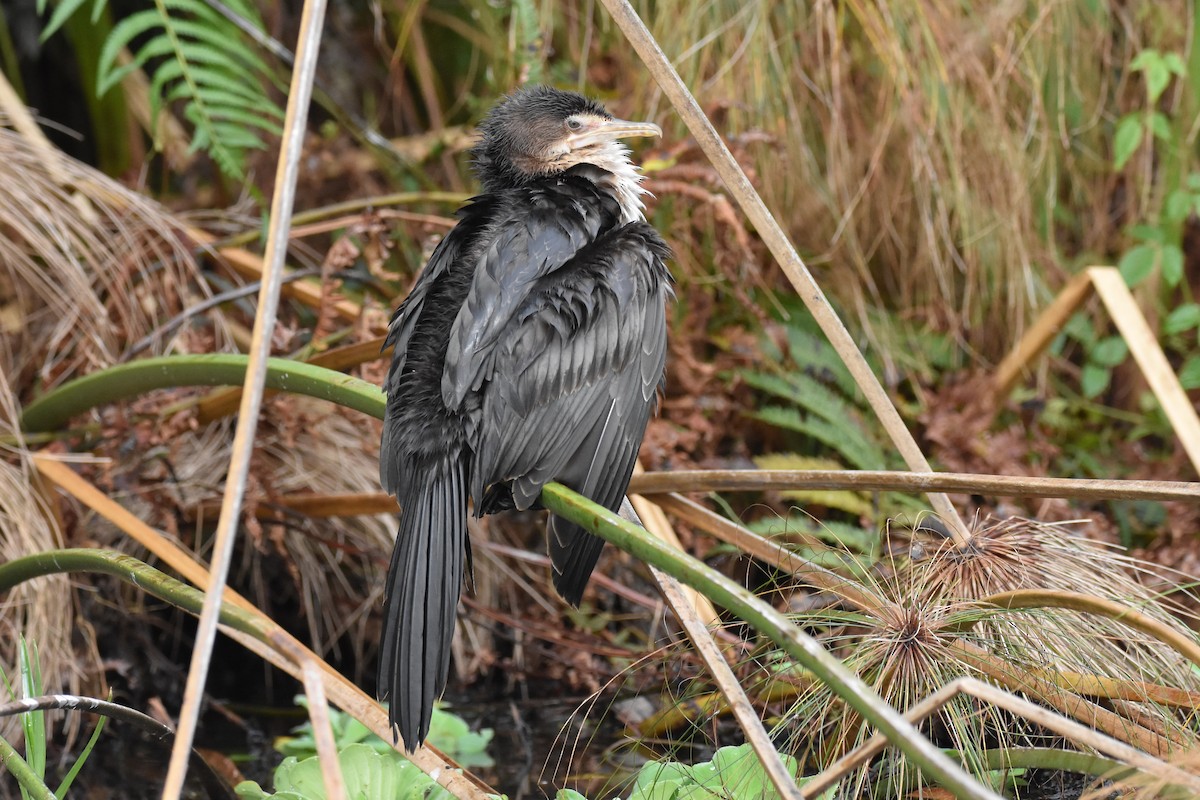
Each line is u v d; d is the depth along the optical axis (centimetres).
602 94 947
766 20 866
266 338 398
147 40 1091
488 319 525
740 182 543
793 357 904
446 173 1057
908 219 926
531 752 705
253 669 837
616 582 825
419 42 1084
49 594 717
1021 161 903
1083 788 573
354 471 836
